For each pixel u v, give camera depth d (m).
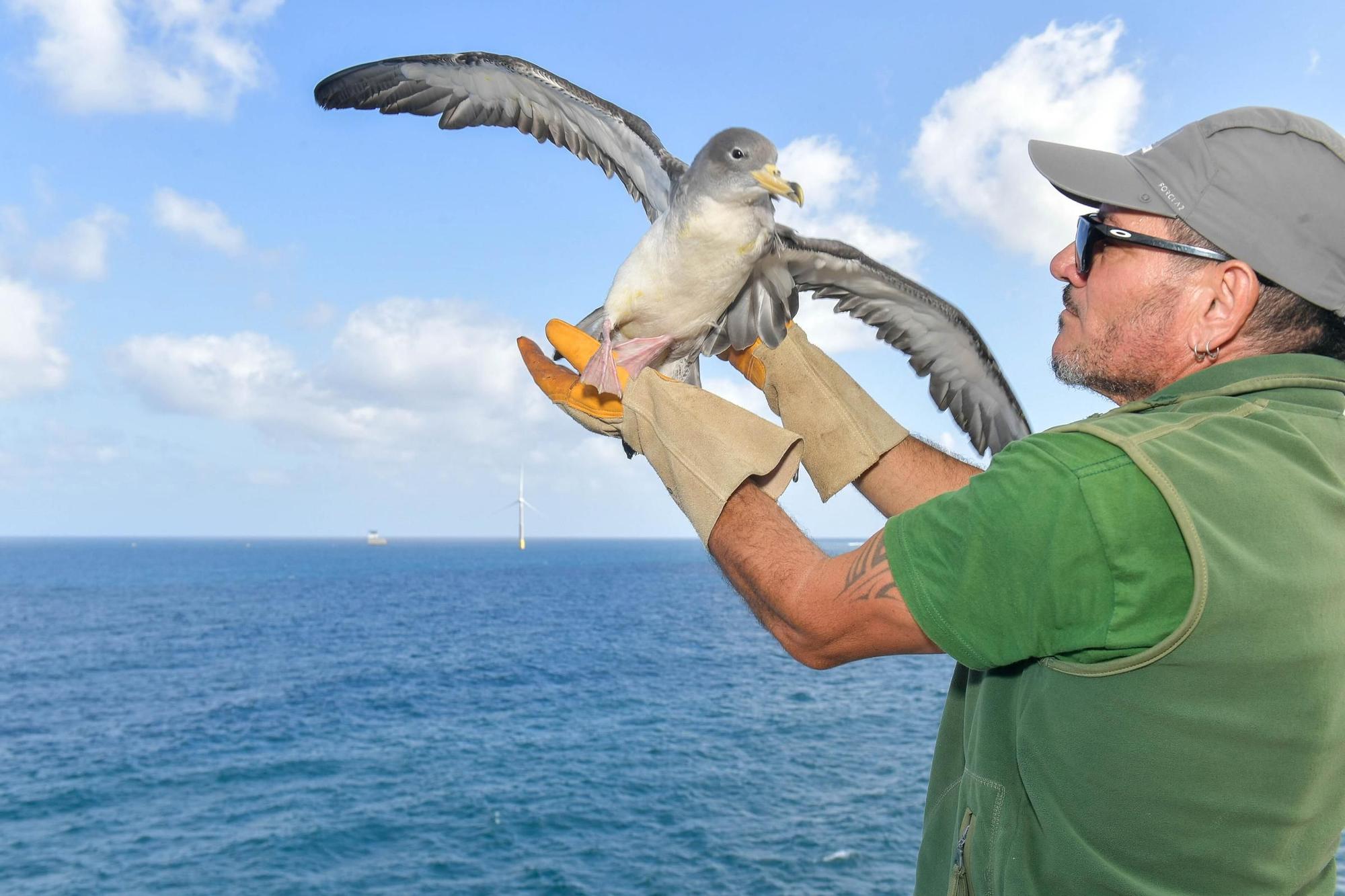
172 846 26.30
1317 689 1.85
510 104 5.00
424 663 59.53
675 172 4.62
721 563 2.65
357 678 54.06
